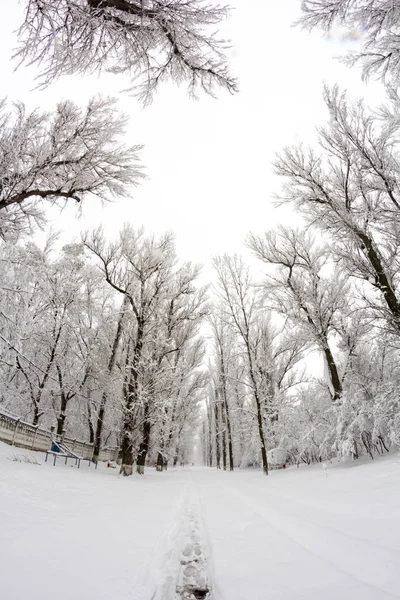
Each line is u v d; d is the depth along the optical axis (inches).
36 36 133.2
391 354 415.5
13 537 98.9
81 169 297.3
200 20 147.4
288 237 562.6
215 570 83.5
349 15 176.4
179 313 724.7
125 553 93.1
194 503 217.6
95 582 70.7
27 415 653.3
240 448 1305.4
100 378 645.9
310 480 335.9
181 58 165.9
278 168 466.9
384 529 123.0
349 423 417.1
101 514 151.6
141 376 547.2
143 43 155.3
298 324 530.9
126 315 668.7
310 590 70.7
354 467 360.8
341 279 509.4
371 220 388.5
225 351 1007.6
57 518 133.0
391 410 350.6
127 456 505.4
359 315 400.5
